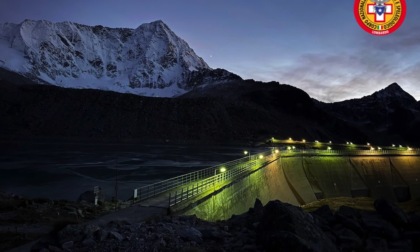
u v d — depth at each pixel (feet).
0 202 90.99
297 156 297.33
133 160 375.25
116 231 51.96
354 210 56.44
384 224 49.90
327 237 42.88
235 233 53.26
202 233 52.90
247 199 148.56
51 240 48.26
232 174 136.46
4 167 293.43
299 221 41.98
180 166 333.62
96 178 256.32
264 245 42.55
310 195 268.00
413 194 362.12
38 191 205.77
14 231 65.26
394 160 387.96
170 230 53.88
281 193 222.69
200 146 647.97
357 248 44.52
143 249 44.96
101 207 92.07
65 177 255.70
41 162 331.57
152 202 85.46
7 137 644.69
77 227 49.83
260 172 183.52
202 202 95.35
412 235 48.01
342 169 337.52
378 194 344.28
